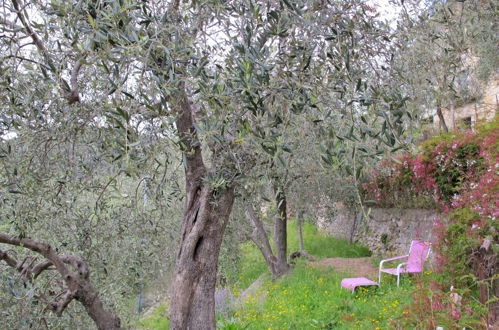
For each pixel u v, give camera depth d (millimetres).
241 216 6871
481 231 4609
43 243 2918
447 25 2785
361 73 2172
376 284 6660
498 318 3645
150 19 1804
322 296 6688
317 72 2102
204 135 1896
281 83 1989
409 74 2627
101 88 2295
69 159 2590
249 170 2523
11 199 2721
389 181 9109
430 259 6453
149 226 3328
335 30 1971
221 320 6418
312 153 2893
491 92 8383
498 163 5066
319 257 10312
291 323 5816
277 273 8906
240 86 1903
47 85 2152
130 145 1633
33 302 3010
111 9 1703
